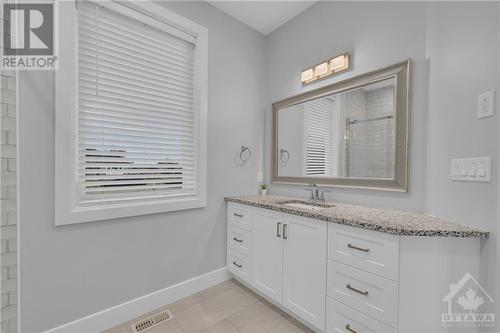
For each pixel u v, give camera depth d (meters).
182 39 1.96
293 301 1.59
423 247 1.08
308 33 2.19
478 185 1.07
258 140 2.56
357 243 1.24
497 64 0.99
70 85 1.38
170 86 1.90
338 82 1.92
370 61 1.74
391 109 1.62
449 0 1.27
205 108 2.06
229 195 2.29
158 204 1.78
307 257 1.50
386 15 1.65
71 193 1.41
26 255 1.26
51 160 1.33
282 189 2.42
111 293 1.58
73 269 1.42
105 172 1.57
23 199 1.25
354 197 1.84
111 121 1.60
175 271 1.91
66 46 1.37
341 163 1.92
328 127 2.02
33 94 1.28
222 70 2.22
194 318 1.67
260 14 2.28
